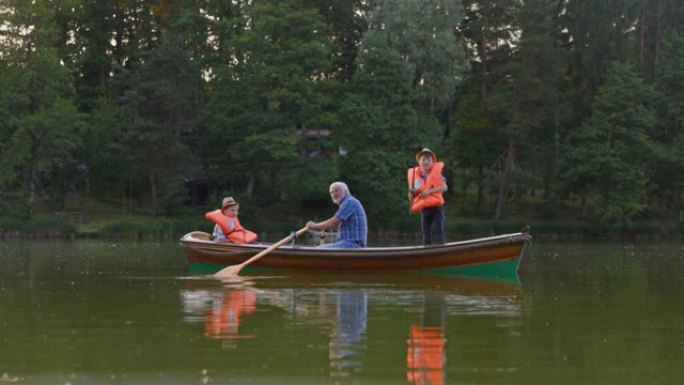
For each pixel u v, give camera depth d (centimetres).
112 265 2406
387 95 7200
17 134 6544
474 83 8200
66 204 7575
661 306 1424
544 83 7581
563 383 823
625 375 859
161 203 7369
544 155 7856
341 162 7394
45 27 6944
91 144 7381
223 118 7194
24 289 1680
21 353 968
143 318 1245
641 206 7206
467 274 2048
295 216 7562
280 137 6906
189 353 968
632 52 8006
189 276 2002
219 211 2327
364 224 2122
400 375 856
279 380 834
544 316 1287
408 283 1848
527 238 2006
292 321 1216
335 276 2020
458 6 7356
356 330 1135
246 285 1786
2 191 6650
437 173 2084
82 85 8106
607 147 7238
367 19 7594
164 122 7144
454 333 1112
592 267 2478
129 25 8462
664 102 7612
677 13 8350
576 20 8069
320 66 7212
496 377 849
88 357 945
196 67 7475
